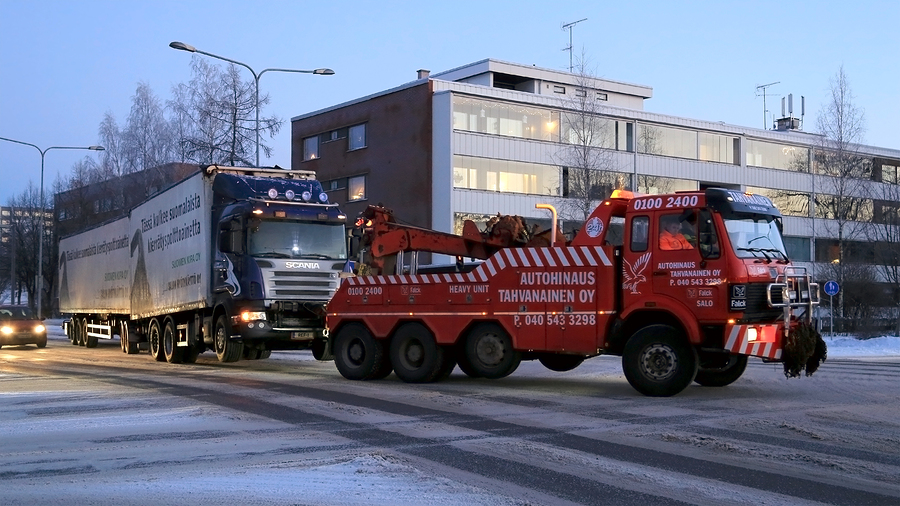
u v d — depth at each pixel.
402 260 16.95
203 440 9.55
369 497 6.92
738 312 12.63
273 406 12.29
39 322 30.95
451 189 45.84
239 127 45.72
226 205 19.61
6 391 14.44
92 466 8.20
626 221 13.62
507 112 47.94
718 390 14.33
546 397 13.32
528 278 14.48
